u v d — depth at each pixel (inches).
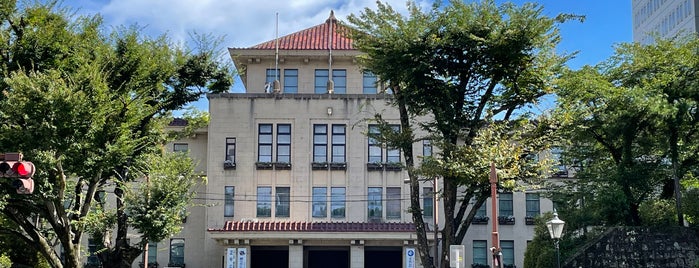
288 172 1786.4
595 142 1295.5
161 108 1263.5
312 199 1779.0
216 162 1788.9
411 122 1487.5
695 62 1109.1
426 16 1007.6
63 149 884.6
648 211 1223.5
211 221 1770.4
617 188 1197.1
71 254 1005.2
